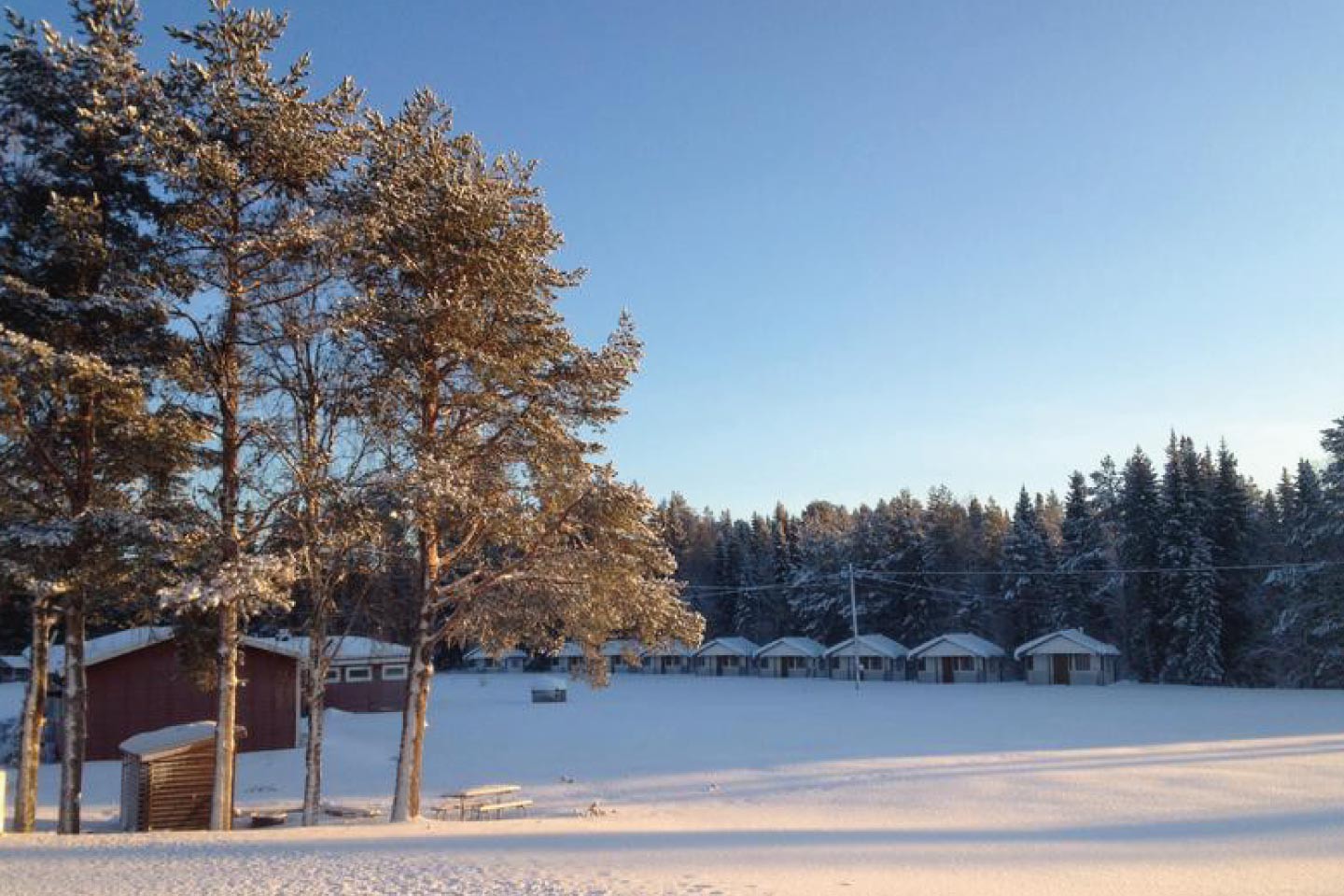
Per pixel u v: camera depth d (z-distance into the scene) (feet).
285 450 63.57
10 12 54.75
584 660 76.64
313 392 66.85
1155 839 52.70
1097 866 43.27
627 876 37.17
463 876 36.60
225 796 60.08
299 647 136.46
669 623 73.20
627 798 81.25
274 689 128.88
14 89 55.21
